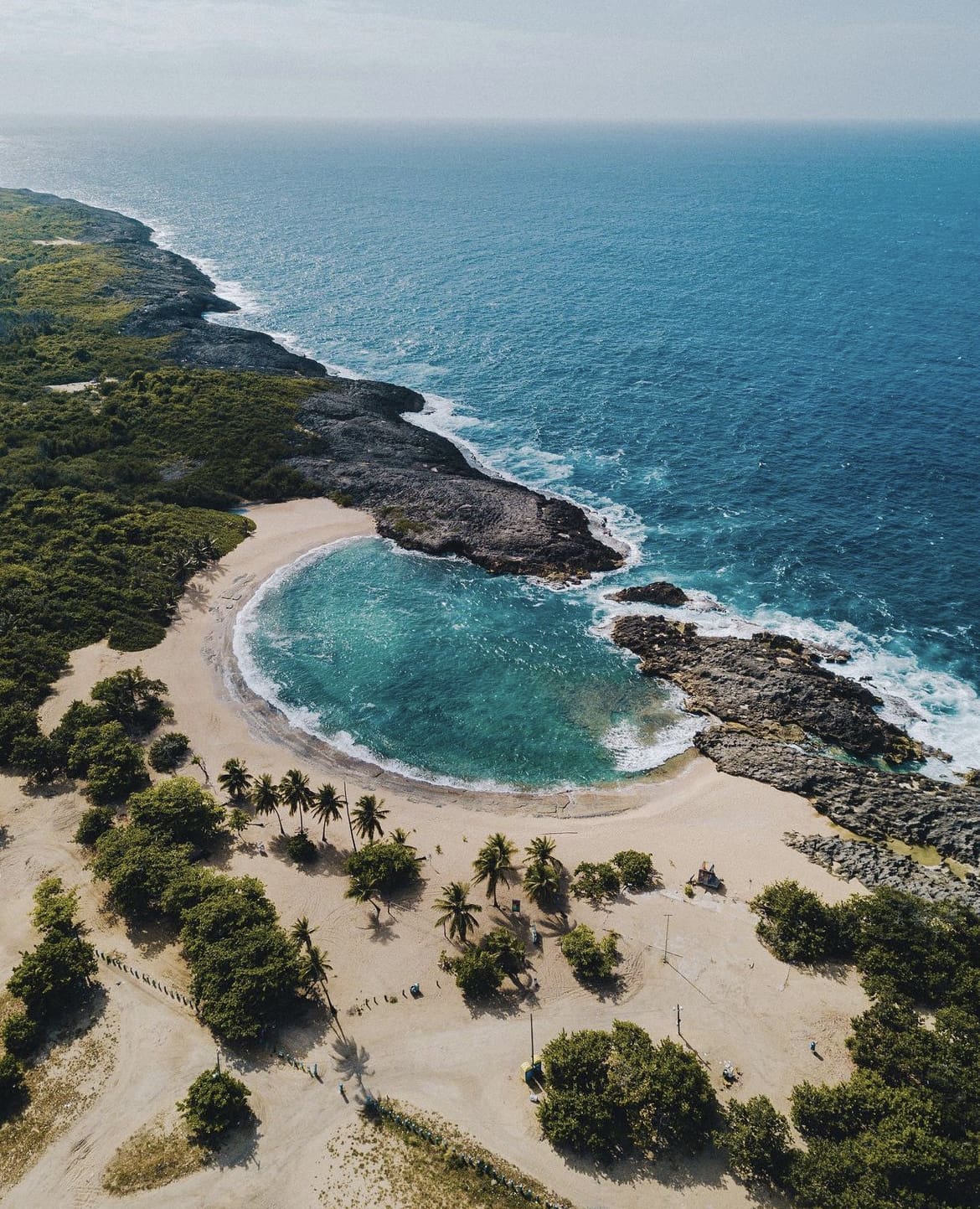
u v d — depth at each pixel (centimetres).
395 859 7750
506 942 6925
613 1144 5541
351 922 7375
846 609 11788
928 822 8325
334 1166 5444
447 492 14675
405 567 13275
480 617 12019
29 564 12394
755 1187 5372
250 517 14725
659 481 15462
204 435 16700
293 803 8156
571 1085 5797
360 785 9175
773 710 9906
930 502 14275
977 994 6391
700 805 8831
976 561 12681
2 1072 5806
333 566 13325
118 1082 5962
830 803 8688
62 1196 5262
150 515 14012
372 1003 6638
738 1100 5888
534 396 19512
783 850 8225
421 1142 5606
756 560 13000
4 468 14875
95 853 7962
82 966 6594
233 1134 5628
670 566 13000
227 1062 6134
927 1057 5862
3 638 10719
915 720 9819
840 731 9525
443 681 10819
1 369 19575
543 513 13962
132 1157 5481
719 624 11575
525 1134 5678
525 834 8500
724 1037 6375
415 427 17900
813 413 17712
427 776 9338
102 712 9575
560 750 9688
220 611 12200
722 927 7344
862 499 14488
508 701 10450
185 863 7606
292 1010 6562
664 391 19325
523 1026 6469
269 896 7631
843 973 6894
